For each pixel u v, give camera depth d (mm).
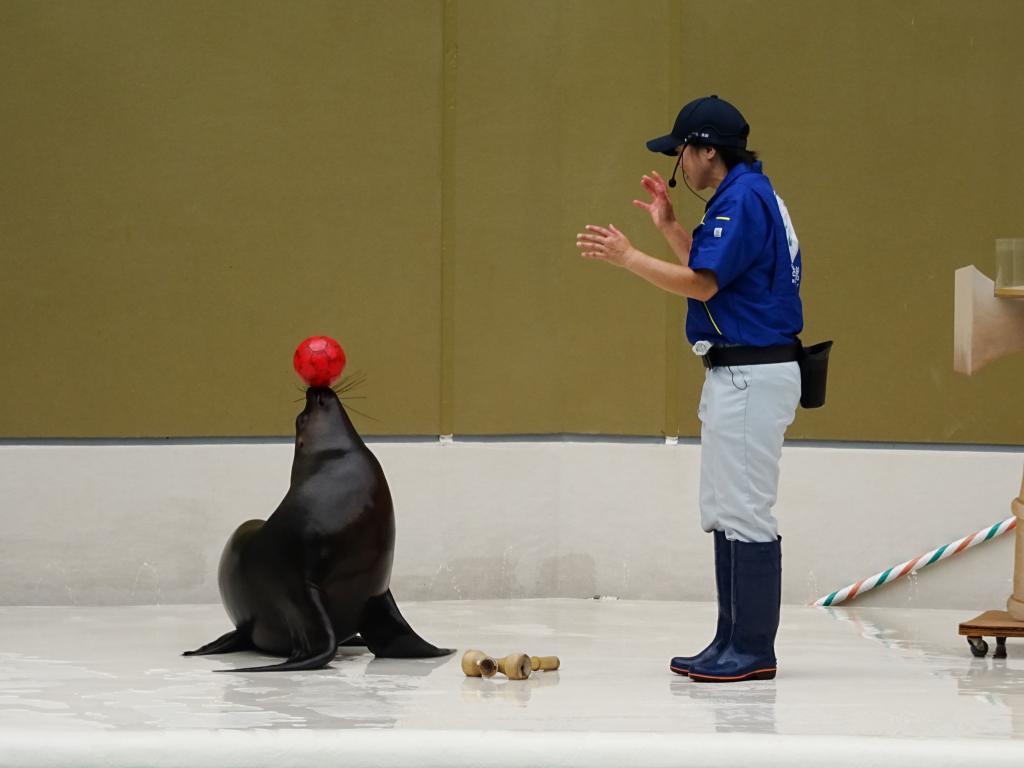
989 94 27109
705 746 14109
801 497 27344
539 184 27734
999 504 27062
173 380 26625
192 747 14156
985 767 13906
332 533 20000
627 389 27844
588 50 27625
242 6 26672
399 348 27391
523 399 27797
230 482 26578
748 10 27281
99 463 26234
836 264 27391
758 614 18578
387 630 20625
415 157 27312
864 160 27297
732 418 18531
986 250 27250
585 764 14031
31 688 17812
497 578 27469
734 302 18625
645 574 27516
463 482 27391
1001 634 21016
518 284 27719
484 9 27391
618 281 27812
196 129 26578
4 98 25969
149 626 23656
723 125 19219
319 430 20812
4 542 25984
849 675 19203
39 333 26188
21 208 26078
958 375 27281
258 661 20234
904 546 27234
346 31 27000
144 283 26500
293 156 26906
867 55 27234
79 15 26125
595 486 27656
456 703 16688
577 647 21688
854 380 27453
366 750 14117
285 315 26953
